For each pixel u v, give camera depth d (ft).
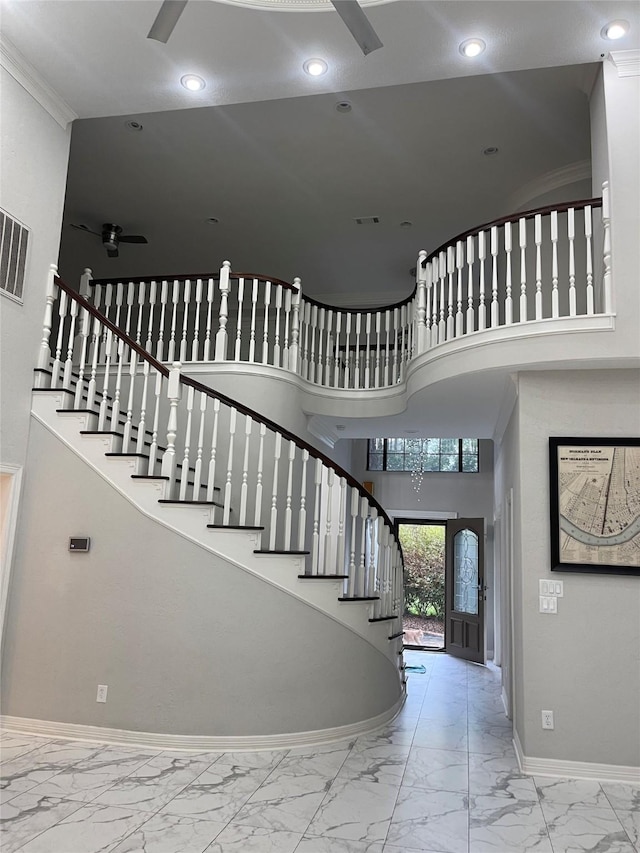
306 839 10.27
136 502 15.12
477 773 13.65
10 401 15.01
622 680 13.75
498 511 24.64
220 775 12.92
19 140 14.89
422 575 33.65
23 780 12.28
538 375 15.01
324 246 26.50
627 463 14.26
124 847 9.77
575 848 10.26
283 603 15.10
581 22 12.55
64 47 13.78
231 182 22.08
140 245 26.91
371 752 14.78
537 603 14.33
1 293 14.52
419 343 17.61
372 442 33.99
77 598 15.11
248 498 18.71
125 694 14.64
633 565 13.94
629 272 13.61
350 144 19.72
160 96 15.30
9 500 15.16
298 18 12.37
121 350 16.17
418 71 13.91
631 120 13.89
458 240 16.20
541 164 20.39
